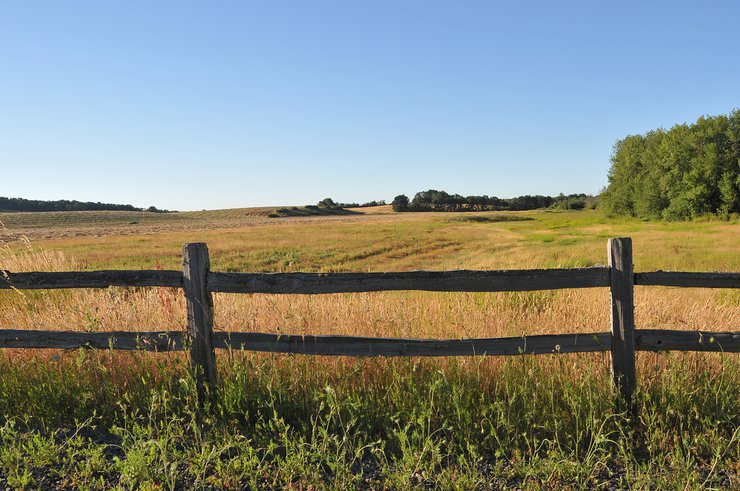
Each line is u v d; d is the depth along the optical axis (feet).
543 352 12.26
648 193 239.09
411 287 12.34
